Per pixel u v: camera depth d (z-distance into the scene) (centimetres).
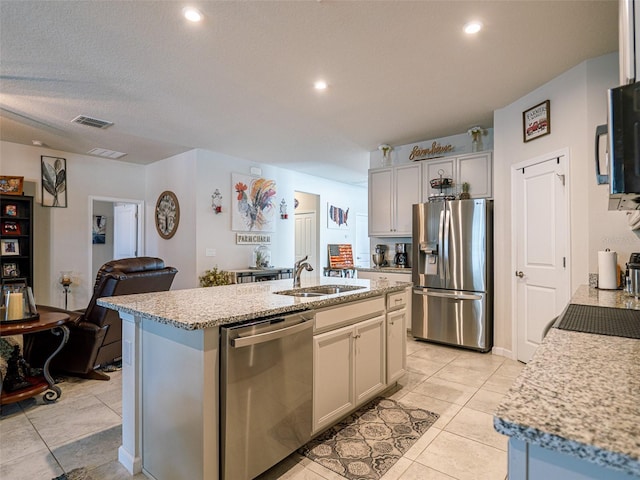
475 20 222
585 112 275
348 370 231
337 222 802
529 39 244
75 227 542
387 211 490
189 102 348
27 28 228
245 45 249
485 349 376
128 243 632
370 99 343
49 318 269
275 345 177
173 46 250
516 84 314
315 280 321
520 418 61
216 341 156
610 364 91
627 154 83
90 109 365
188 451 158
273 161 600
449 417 241
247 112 375
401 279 460
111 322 313
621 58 116
